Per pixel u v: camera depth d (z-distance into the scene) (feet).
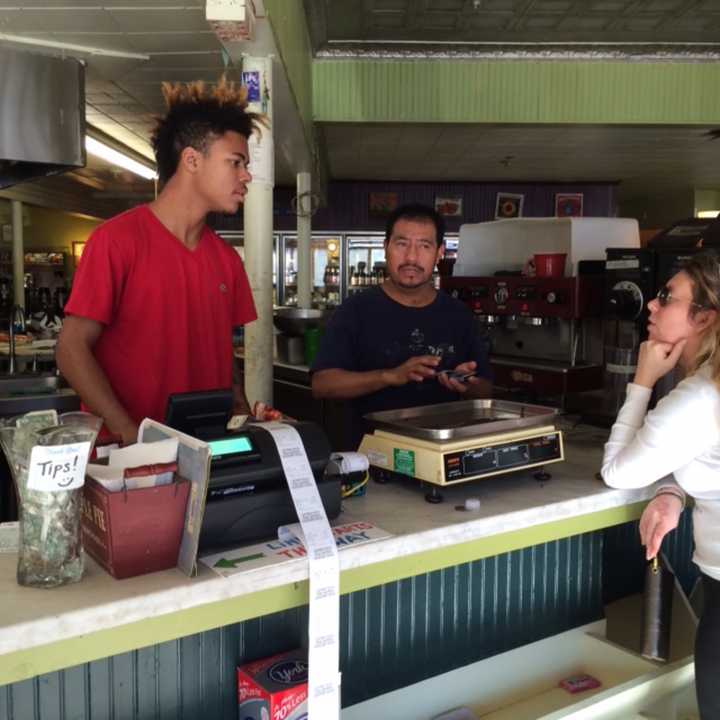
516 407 5.93
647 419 5.07
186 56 14.12
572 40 21.83
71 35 12.92
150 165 25.64
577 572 7.13
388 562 4.38
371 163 29.73
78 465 3.62
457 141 25.67
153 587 3.65
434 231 7.45
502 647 6.59
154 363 6.23
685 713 6.31
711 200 37.73
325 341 7.55
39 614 3.34
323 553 4.04
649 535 5.26
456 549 4.66
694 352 5.32
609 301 8.34
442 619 6.14
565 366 10.21
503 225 12.25
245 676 4.91
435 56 22.59
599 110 23.15
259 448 4.25
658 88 23.22
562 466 6.16
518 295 10.79
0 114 11.79
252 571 3.84
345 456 5.13
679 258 7.73
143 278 6.09
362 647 5.69
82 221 37.22
